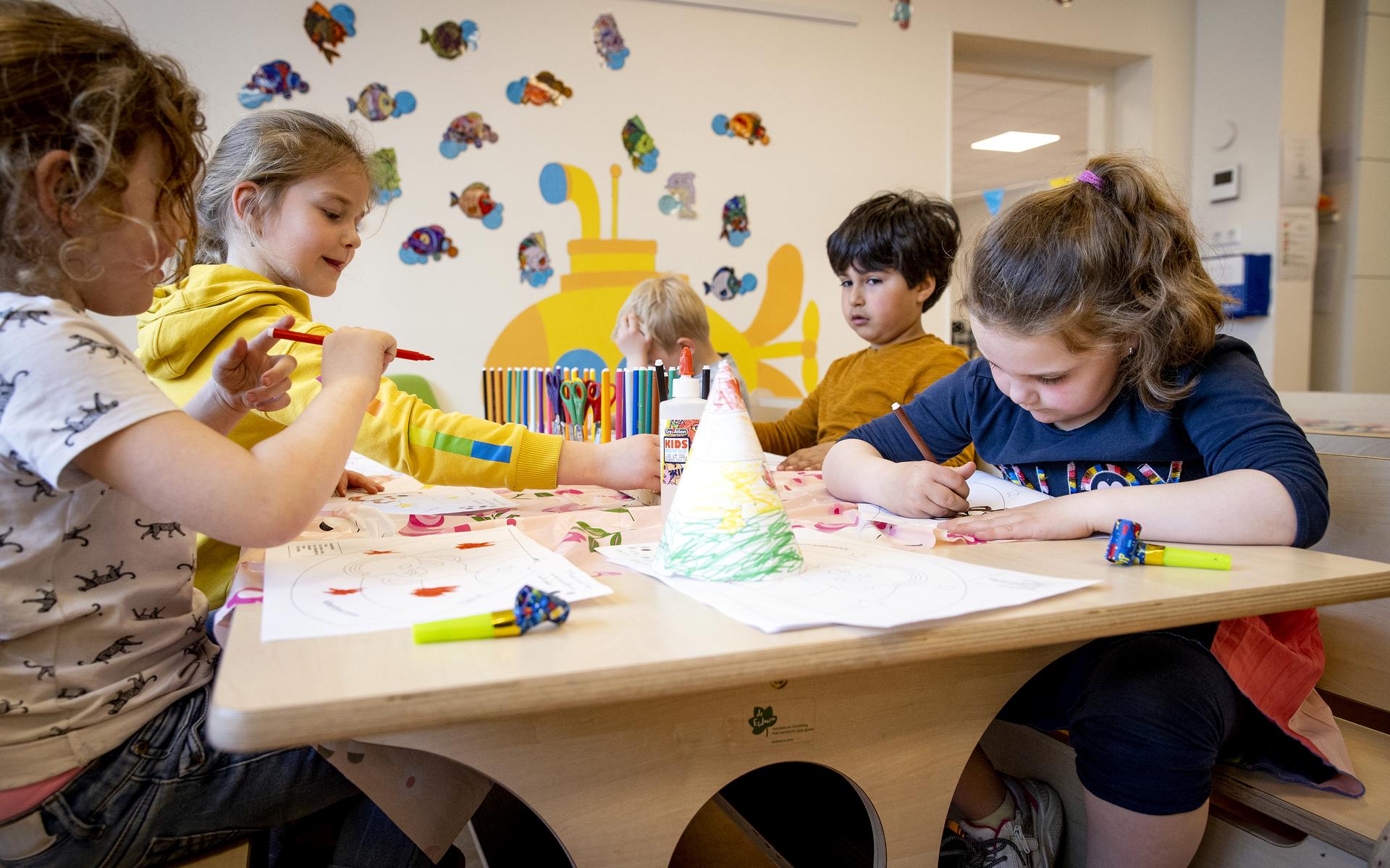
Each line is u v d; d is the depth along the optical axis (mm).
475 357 2971
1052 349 785
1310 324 3574
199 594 748
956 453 1133
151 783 632
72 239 575
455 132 2889
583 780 556
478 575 589
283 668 415
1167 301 783
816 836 1020
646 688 422
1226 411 797
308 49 2721
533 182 2984
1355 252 3537
